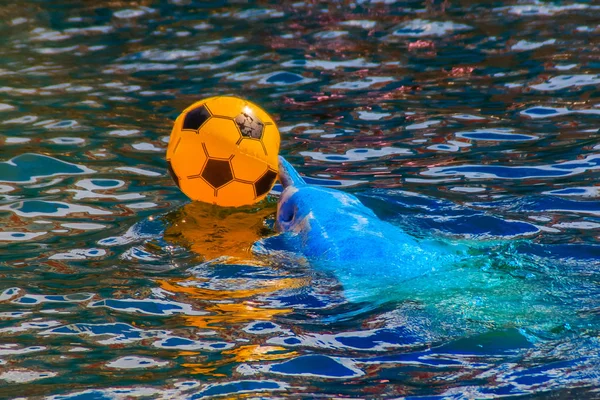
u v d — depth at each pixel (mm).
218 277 11320
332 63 22844
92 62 23719
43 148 16891
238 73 22219
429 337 9203
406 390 8227
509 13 27297
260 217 13672
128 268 11727
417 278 10484
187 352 9320
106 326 10031
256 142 12875
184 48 24875
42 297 10883
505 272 10617
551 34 24531
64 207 14023
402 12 28203
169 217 13594
